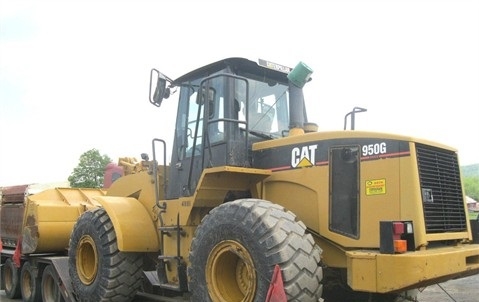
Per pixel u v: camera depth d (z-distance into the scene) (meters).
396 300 5.50
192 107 6.27
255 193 5.63
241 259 4.69
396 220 4.54
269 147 5.59
